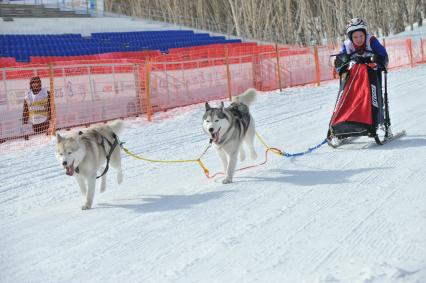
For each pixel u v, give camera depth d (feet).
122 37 85.81
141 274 11.13
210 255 11.82
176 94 45.06
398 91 44.75
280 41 119.14
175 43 88.58
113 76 39.04
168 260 11.79
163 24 108.06
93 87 37.60
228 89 49.80
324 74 65.67
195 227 13.99
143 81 41.37
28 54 69.41
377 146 22.15
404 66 77.00
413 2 126.62
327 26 122.11
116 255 12.44
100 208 17.06
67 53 73.20
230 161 18.90
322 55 65.36
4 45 69.41
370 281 9.39
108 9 116.67
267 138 27.81
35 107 32.83
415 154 19.84
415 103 35.50
